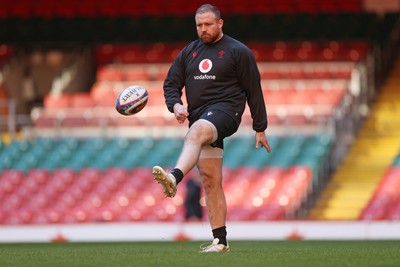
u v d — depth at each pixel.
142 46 106.69
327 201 78.50
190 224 65.94
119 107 28.23
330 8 105.31
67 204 78.88
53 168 83.81
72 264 23.75
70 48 106.00
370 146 87.62
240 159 81.38
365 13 106.56
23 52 104.38
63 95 96.31
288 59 101.94
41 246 53.47
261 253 27.52
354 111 90.94
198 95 28.30
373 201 73.94
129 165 83.44
